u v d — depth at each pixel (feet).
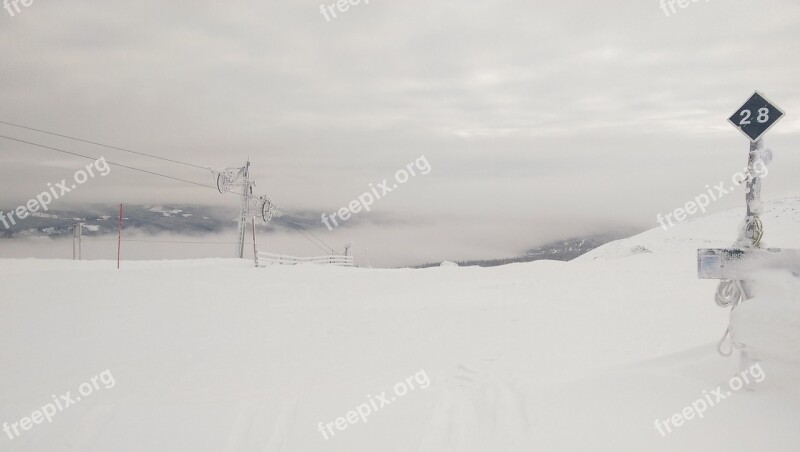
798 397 14.06
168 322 36.96
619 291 50.21
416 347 30.48
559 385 19.01
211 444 16.99
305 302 47.78
